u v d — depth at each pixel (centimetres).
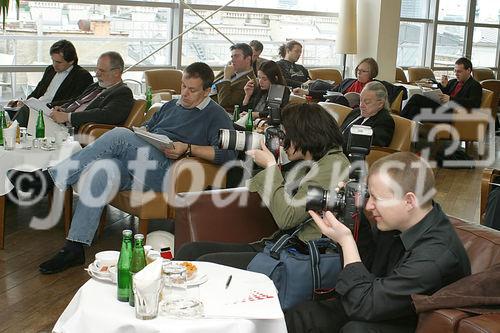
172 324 175
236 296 194
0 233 379
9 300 314
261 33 825
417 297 178
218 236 299
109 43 685
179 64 743
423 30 1017
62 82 517
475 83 724
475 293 177
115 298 191
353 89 640
